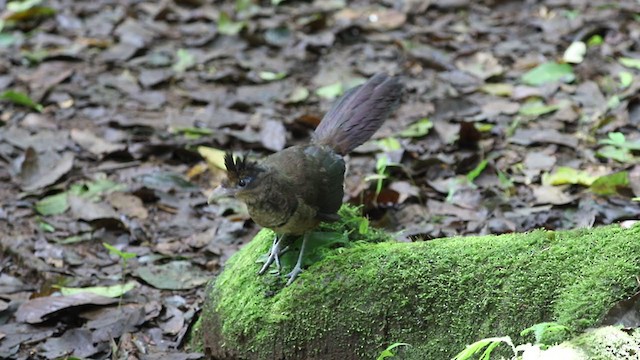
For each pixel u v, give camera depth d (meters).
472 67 13.81
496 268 6.73
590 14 15.27
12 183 11.45
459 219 9.84
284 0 16.94
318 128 8.24
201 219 10.62
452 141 11.57
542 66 13.27
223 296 7.76
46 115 13.09
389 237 8.15
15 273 9.80
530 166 10.85
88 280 9.49
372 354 6.93
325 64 14.48
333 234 7.73
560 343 6.14
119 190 11.07
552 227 9.55
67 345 8.42
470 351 6.01
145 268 9.63
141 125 12.64
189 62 14.62
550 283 6.52
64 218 10.66
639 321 6.11
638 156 10.88
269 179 7.16
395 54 14.63
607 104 12.09
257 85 13.92
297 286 7.27
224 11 16.16
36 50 15.16
